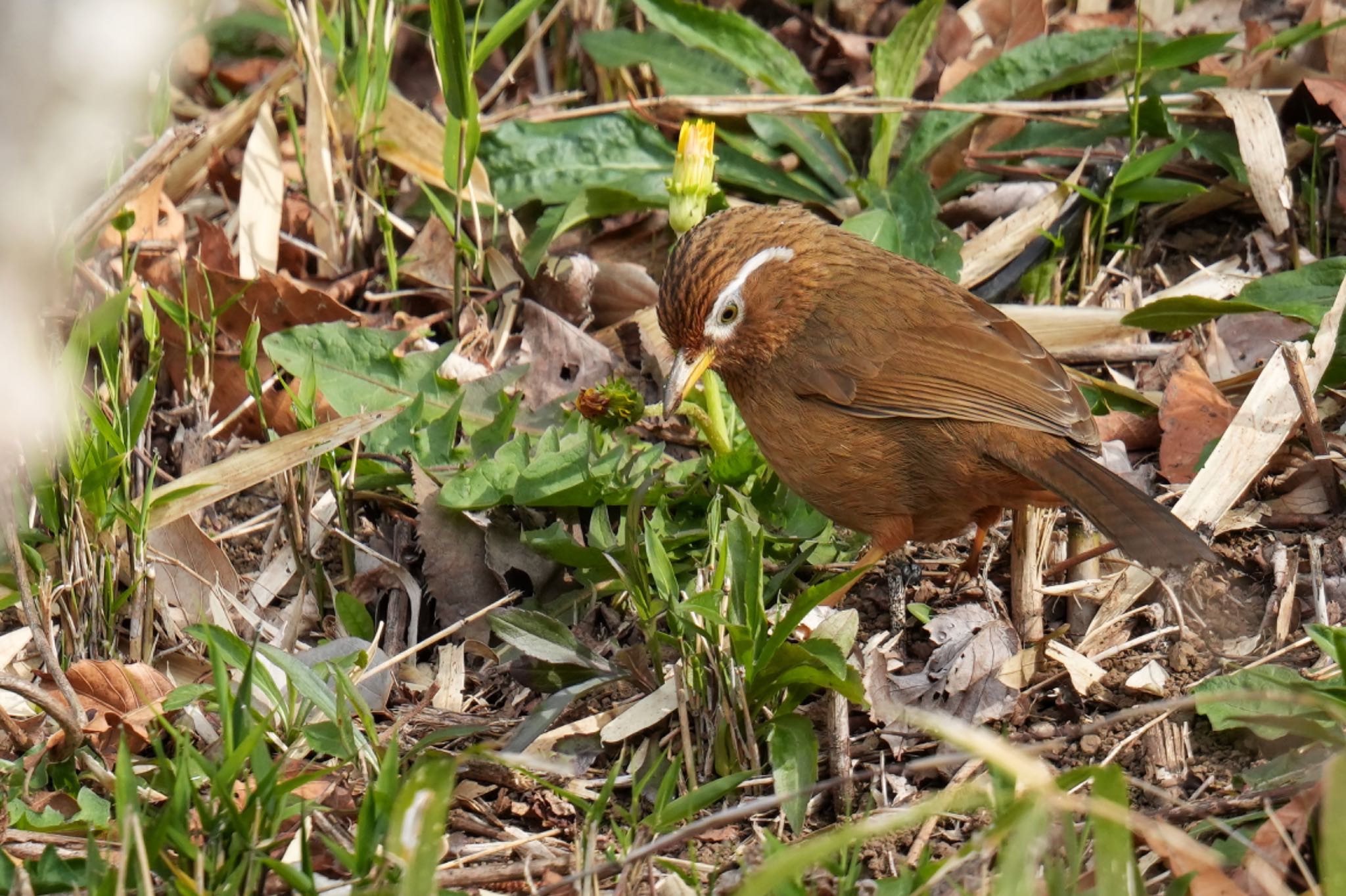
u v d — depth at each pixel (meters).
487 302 12.95
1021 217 12.98
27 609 8.64
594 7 14.86
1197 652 9.47
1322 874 6.59
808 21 15.63
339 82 13.95
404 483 11.09
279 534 11.00
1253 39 13.90
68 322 10.89
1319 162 13.20
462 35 11.30
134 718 8.77
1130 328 12.05
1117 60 13.46
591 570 10.08
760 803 7.11
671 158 13.77
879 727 9.12
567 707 9.37
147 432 11.63
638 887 7.52
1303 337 11.59
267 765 7.48
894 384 9.84
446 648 9.95
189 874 7.00
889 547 10.23
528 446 10.65
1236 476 10.38
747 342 10.14
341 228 13.45
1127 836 6.16
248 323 12.30
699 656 8.67
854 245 10.53
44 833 7.77
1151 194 12.84
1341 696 7.82
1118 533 8.98
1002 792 6.93
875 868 7.91
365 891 6.66
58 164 5.17
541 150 13.77
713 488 10.87
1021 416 9.66
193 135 10.33
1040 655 9.45
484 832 8.48
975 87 13.76
